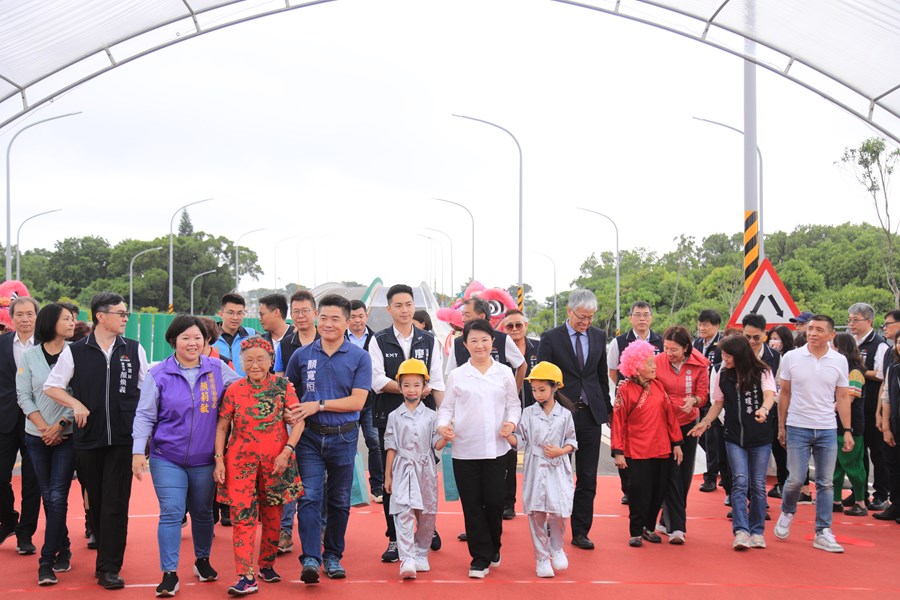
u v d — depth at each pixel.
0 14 7.74
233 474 6.16
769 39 9.38
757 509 7.63
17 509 8.82
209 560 6.98
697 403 7.80
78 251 90.69
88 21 8.39
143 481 10.59
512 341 8.05
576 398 7.73
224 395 6.31
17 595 6.06
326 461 6.53
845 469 9.23
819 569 6.91
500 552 7.45
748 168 12.84
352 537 7.91
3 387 7.08
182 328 6.27
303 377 6.62
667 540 7.94
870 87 9.22
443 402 6.78
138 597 6.02
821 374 7.71
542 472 6.69
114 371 6.39
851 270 45.34
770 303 10.63
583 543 7.60
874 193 31.00
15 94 9.20
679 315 48.62
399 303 7.51
